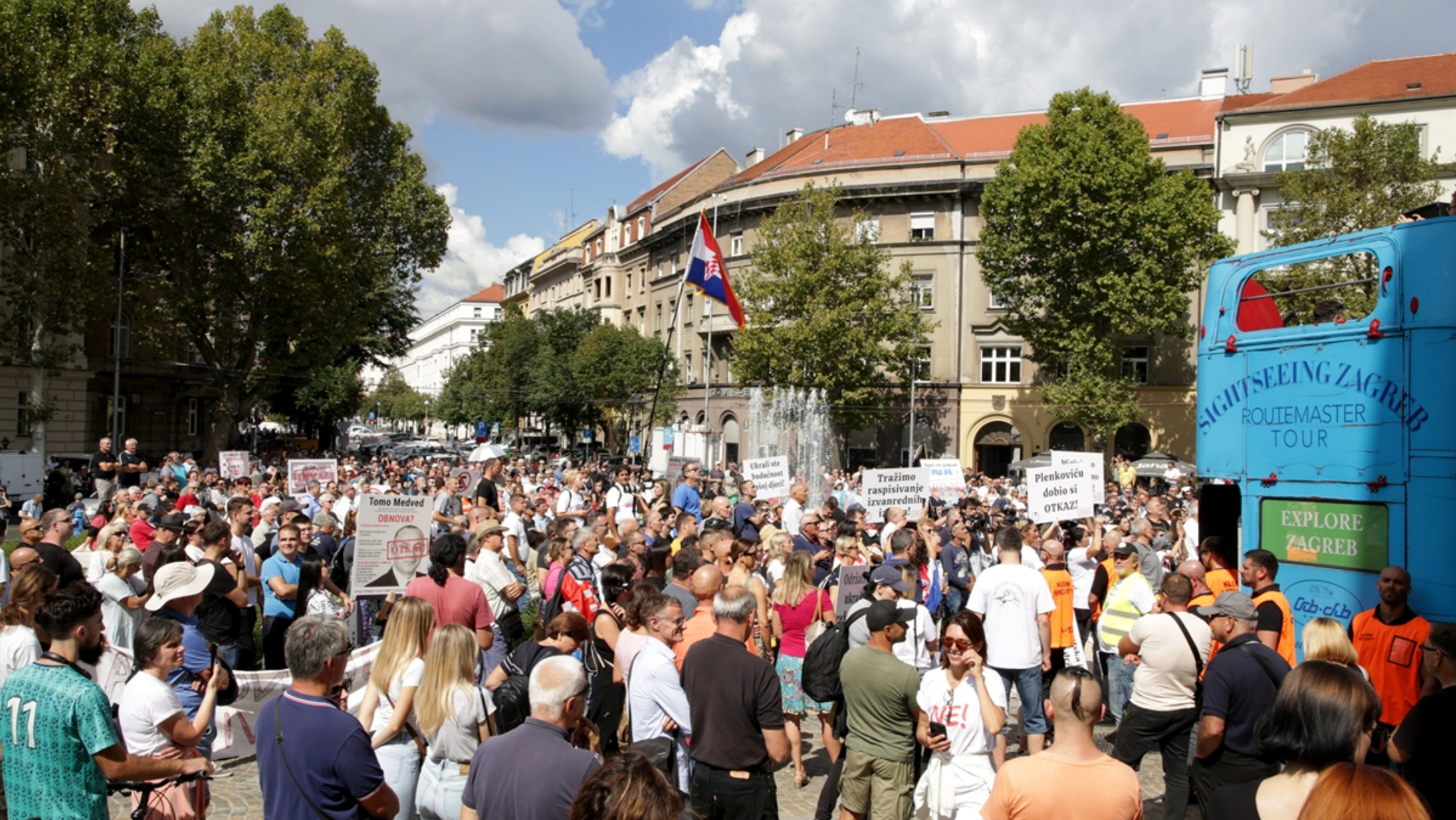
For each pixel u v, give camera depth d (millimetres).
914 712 6199
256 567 11086
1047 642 8484
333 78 41906
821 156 53031
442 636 5500
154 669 5527
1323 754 3584
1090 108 40344
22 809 4613
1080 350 40062
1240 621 5930
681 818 3125
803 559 8688
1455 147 39125
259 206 37656
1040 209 40281
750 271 46375
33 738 4598
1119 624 9977
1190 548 14297
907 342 44812
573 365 61750
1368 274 8438
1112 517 18234
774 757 5641
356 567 9344
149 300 43438
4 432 38469
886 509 14469
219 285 38906
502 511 17656
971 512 15828
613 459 58250
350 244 39250
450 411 86250
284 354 42719
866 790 6285
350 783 4348
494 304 164750
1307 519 7555
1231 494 8656
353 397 63969
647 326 68625
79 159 33125
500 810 4199
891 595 7586
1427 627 6285
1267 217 42562
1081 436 47156
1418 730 4891
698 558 8211
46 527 9164
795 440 42781
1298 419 7672
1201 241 39906
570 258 90938
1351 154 34781
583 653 7469
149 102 35031
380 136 45469
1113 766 4051
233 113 37406
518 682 5609
